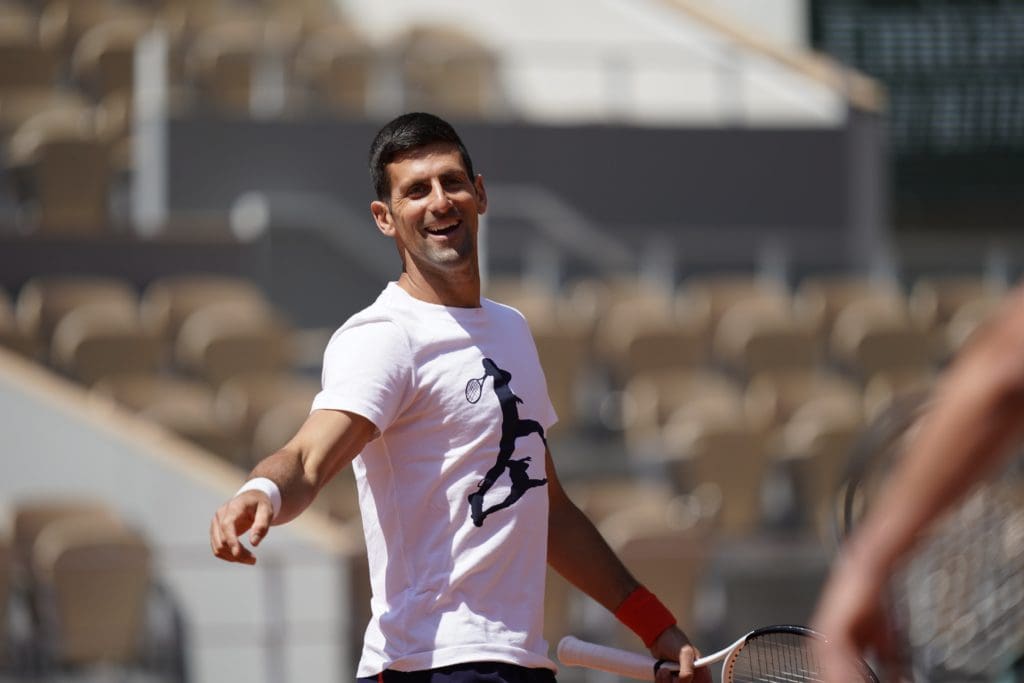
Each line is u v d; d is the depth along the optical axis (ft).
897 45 173.78
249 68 142.61
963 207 176.45
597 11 155.12
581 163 144.66
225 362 117.29
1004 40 174.40
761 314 132.57
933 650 32.12
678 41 153.07
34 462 95.86
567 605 90.84
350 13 163.02
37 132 130.82
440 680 31.81
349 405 31.55
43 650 85.87
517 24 157.17
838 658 16.08
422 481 32.42
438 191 33.14
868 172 150.41
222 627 85.71
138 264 129.29
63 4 154.81
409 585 32.53
